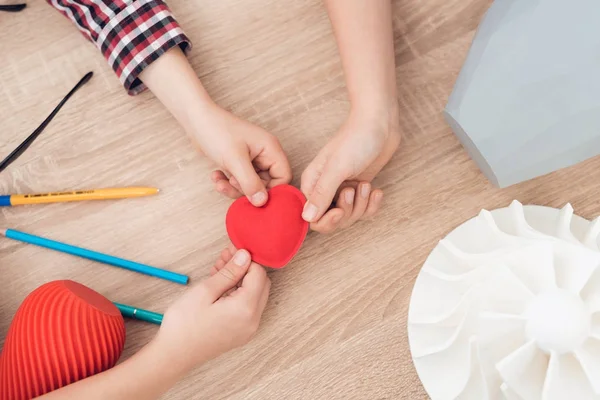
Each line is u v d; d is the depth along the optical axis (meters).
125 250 0.79
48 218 0.80
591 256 0.65
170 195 0.79
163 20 0.77
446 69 0.81
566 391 0.65
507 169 0.69
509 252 0.67
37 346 0.70
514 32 0.64
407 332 0.75
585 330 0.64
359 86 0.74
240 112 0.81
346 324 0.76
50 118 0.81
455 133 0.76
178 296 0.78
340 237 0.78
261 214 0.73
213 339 0.73
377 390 0.75
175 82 0.77
